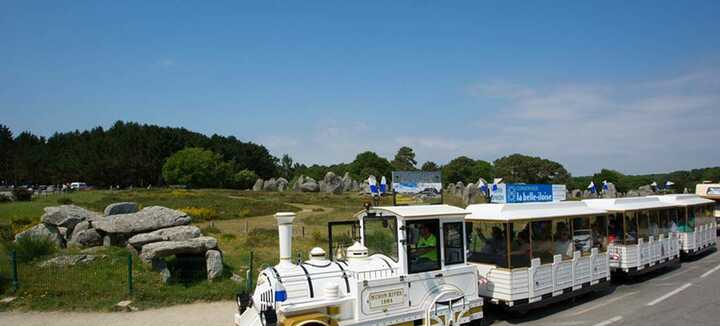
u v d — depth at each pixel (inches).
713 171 3208.7
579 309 528.4
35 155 4264.3
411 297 388.8
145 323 472.1
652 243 712.4
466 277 423.8
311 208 1920.5
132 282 578.9
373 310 367.9
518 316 498.3
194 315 499.8
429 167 4352.9
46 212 837.8
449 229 421.1
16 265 580.4
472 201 1977.1
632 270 661.3
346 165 5147.6
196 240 644.7
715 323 450.3
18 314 496.4
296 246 908.6
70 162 3905.0
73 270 607.8
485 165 4242.1
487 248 504.4
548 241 518.3
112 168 3543.3
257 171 4722.0
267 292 348.5
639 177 3740.2
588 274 564.4
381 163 4416.8
